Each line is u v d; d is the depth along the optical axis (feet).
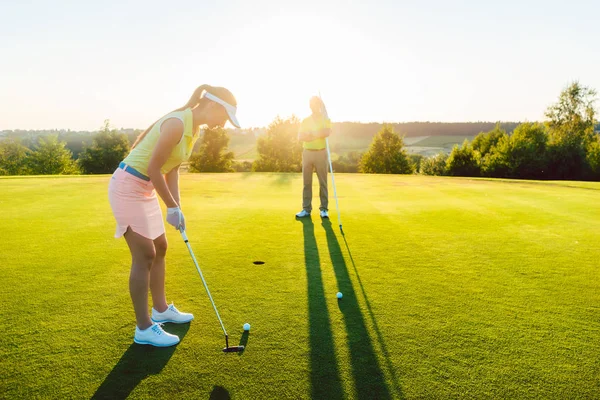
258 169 174.50
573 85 145.18
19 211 20.95
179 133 7.69
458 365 7.23
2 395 6.34
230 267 12.44
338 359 7.45
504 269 12.34
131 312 9.28
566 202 25.12
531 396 6.40
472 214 21.24
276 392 6.50
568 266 12.60
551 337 8.22
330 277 11.64
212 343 8.02
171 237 16.01
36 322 8.71
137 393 6.46
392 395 6.43
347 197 28.45
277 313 9.34
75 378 6.83
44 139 150.30
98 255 13.33
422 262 13.03
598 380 6.81
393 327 8.65
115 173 8.03
